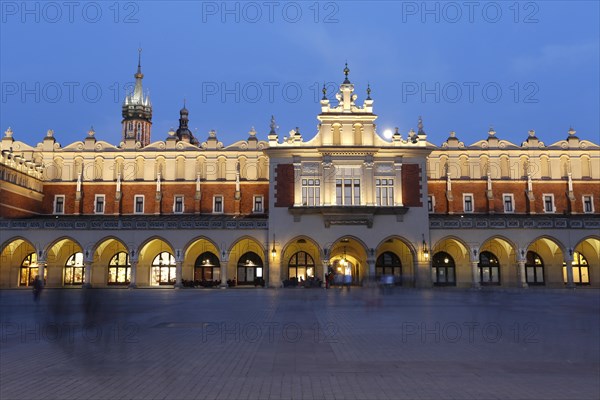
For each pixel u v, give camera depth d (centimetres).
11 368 1248
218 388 1048
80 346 1559
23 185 6322
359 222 5828
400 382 1093
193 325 2067
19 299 3753
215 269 6550
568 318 2288
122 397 988
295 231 5875
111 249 6544
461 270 6438
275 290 5266
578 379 1116
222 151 6869
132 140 6975
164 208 6762
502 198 6725
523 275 5812
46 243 5825
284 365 1270
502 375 1155
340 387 1052
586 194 6719
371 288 4634
